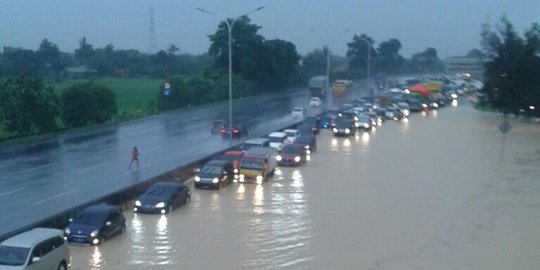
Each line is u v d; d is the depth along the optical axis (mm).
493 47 97938
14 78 61000
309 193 40719
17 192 37781
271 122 79000
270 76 129250
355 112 84125
